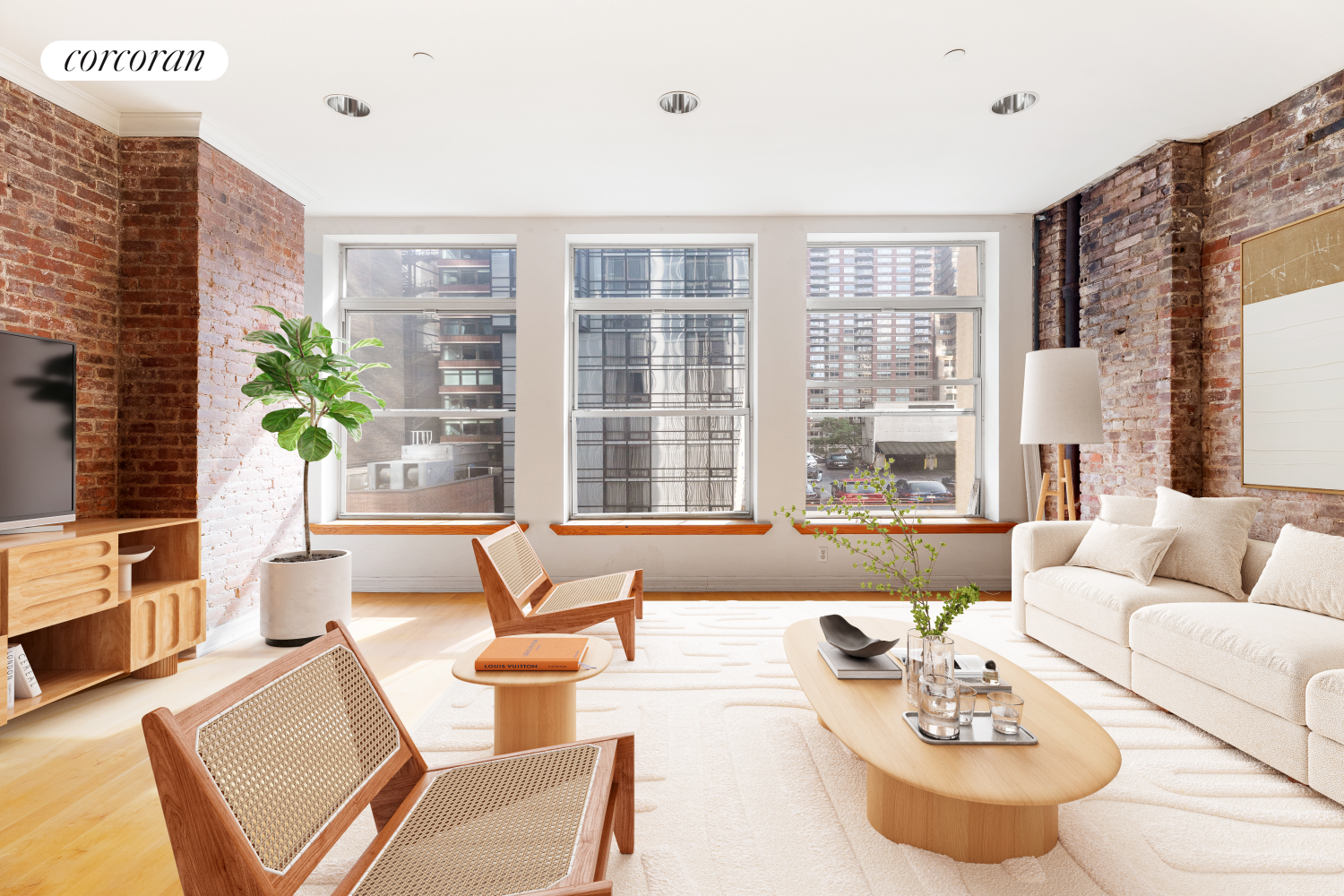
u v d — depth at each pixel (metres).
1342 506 2.92
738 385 5.23
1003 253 4.93
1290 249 3.13
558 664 2.03
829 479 5.21
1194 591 2.87
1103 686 2.90
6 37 2.70
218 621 3.60
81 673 2.79
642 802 1.97
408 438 5.21
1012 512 4.92
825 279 5.20
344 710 1.42
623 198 4.57
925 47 2.79
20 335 2.59
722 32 2.69
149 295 3.41
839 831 1.82
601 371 5.21
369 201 4.62
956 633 3.70
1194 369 3.69
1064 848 1.74
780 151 3.81
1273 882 1.61
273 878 1.06
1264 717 2.13
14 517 2.57
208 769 1.04
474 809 1.37
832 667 2.20
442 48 2.80
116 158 3.40
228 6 2.52
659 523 4.91
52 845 1.82
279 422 3.54
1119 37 2.71
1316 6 2.49
